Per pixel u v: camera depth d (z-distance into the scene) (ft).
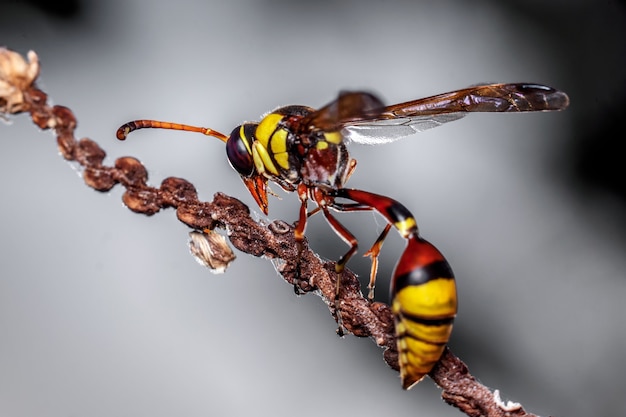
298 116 0.32
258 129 0.32
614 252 0.37
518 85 0.32
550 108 0.32
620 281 0.37
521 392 0.36
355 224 0.36
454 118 0.32
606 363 0.37
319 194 0.32
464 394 0.29
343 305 0.30
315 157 0.32
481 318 0.37
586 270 0.37
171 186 0.29
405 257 0.29
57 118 0.28
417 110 0.32
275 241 0.29
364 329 0.29
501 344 0.37
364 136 0.33
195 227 0.29
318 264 0.30
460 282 0.37
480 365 0.37
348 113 0.31
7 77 0.28
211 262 0.29
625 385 0.36
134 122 0.31
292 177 0.32
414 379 0.29
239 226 0.29
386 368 0.37
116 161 0.29
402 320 0.29
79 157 0.28
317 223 0.36
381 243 0.31
